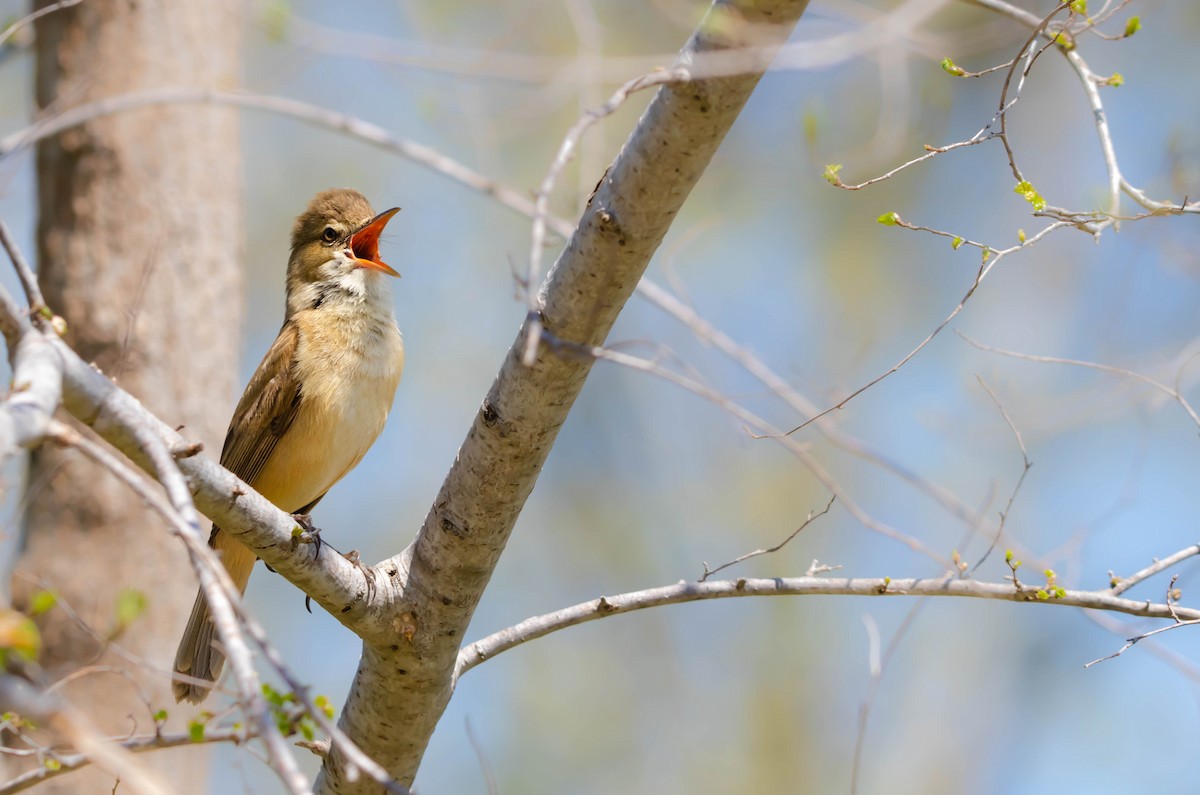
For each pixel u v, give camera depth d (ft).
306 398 31.04
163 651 33.17
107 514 33.14
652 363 20.53
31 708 12.10
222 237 35.76
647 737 64.49
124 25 35.14
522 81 43.68
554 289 20.70
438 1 56.24
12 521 25.79
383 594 23.12
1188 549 24.14
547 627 24.59
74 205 34.63
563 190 36.45
